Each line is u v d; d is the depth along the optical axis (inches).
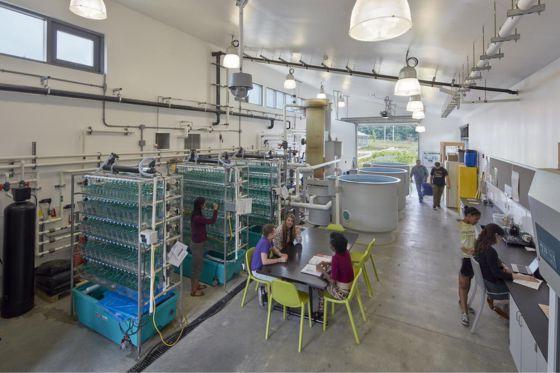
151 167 110.0
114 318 111.3
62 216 160.4
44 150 152.9
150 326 112.5
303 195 243.6
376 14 54.9
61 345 111.1
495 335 114.0
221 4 149.3
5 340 113.8
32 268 133.8
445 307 134.2
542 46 103.2
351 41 152.1
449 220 284.2
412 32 120.2
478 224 178.9
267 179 193.6
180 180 122.2
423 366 99.0
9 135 140.4
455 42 121.5
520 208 163.0
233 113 294.8
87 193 123.2
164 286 115.6
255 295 147.0
